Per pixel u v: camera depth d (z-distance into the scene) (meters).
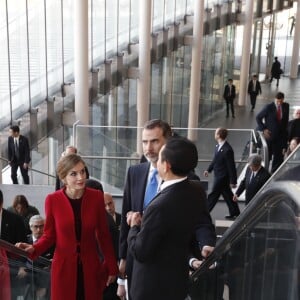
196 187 2.80
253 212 2.64
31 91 11.05
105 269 3.88
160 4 15.95
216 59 20.98
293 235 2.15
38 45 11.06
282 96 10.09
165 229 2.69
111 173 10.43
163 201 2.68
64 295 3.69
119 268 3.78
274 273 2.43
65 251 3.65
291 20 28.08
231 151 8.30
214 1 19.31
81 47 11.48
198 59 16.83
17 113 10.70
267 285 2.55
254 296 2.79
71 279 3.68
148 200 3.31
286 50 29.11
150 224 2.68
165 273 2.83
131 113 15.78
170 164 2.68
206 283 3.99
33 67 10.98
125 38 14.40
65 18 11.78
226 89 19.83
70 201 3.62
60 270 3.66
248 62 21.23
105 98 14.87
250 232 2.85
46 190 10.01
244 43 21.02
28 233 6.13
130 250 2.87
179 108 18.89
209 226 3.31
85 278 3.70
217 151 8.41
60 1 11.55
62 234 3.62
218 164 8.41
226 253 3.34
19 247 3.68
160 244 2.78
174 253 2.81
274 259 2.43
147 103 14.55
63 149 12.09
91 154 10.42
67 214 3.59
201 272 3.54
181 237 2.78
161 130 3.13
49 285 4.71
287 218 2.23
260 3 24.62
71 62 12.31
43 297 4.70
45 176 11.84
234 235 2.97
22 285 4.15
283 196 2.20
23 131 10.91
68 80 12.35
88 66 11.95
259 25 25.61
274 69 25.47
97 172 10.45
